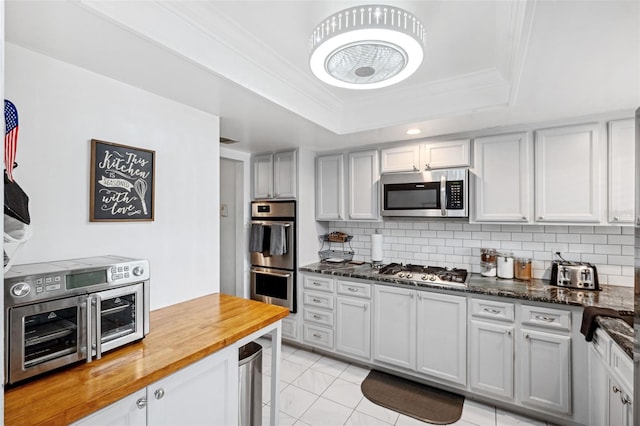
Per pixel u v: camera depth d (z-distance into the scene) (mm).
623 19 1094
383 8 1199
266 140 3012
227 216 3799
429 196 2803
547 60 1417
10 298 1034
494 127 2543
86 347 1215
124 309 1363
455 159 2746
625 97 1871
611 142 2160
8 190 1028
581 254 2516
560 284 2395
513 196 2492
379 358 2812
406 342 2680
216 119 2238
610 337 1582
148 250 1814
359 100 2590
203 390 1398
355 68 1448
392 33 1213
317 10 1481
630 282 2355
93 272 1247
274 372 1819
